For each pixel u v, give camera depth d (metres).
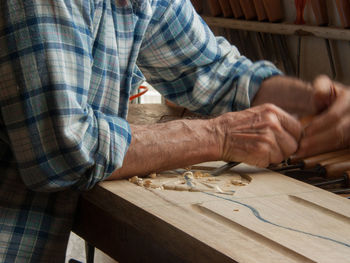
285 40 2.14
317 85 1.22
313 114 1.25
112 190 0.96
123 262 0.98
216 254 0.71
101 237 1.04
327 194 0.99
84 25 0.95
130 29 1.09
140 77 1.28
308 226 0.82
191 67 1.32
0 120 0.97
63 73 0.90
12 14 0.89
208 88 1.33
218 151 1.09
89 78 0.96
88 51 0.95
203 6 2.48
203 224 0.80
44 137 0.91
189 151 1.06
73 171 0.94
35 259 1.02
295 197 0.97
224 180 1.07
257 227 0.81
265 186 1.03
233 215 0.86
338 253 0.72
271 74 1.32
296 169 1.21
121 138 0.98
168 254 0.86
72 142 0.91
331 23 1.95
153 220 0.84
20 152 0.93
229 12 2.24
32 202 1.03
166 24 1.24
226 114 1.14
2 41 0.90
